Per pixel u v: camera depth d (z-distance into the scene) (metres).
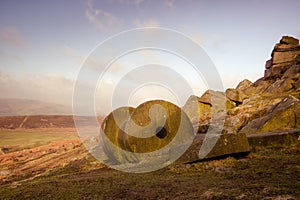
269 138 11.57
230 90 26.41
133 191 7.08
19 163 17.73
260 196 5.24
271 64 34.31
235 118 19.50
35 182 10.25
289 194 5.14
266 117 16.06
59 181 9.70
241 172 8.08
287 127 14.24
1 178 13.66
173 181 7.77
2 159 19.83
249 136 12.42
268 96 23.22
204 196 5.76
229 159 9.88
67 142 24.72
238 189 5.96
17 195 8.02
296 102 15.00
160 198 6.16
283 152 10.31
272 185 5.98
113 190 7.37
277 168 7.96
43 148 23.39
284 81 23.97
